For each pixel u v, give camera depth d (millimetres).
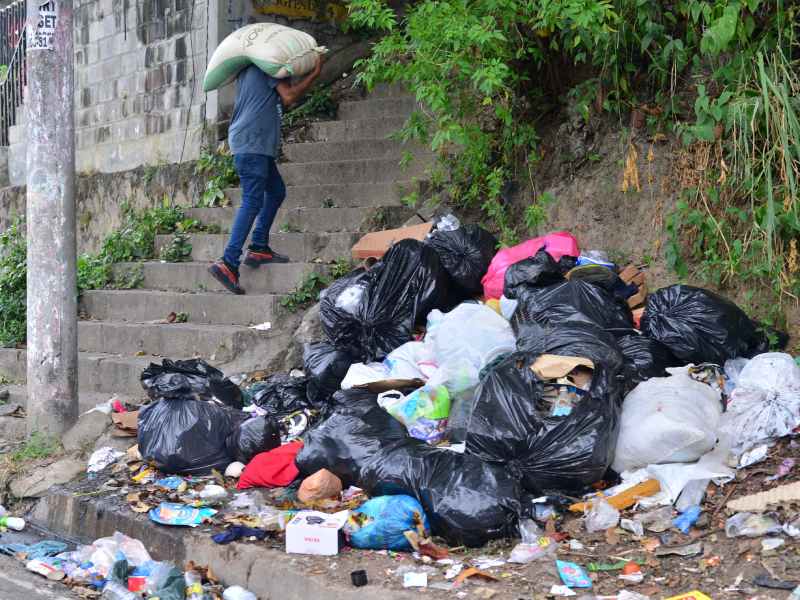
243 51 9898
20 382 10961
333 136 12984
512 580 5312
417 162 11250
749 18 7684
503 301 7805
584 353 6340
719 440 6203
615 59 8602
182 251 11867
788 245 7707
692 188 8227
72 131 8562
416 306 8211
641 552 5453
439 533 5941
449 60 8789
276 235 10883
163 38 14227
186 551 6348
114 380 9867
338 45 14336
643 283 8336
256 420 7367
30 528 7590
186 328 9992
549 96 9961
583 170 9422
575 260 8305
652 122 8750
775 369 6391
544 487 6090
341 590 5387
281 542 6168
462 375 7043
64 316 8547
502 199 9961
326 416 7777
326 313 8391
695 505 5793
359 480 6484
